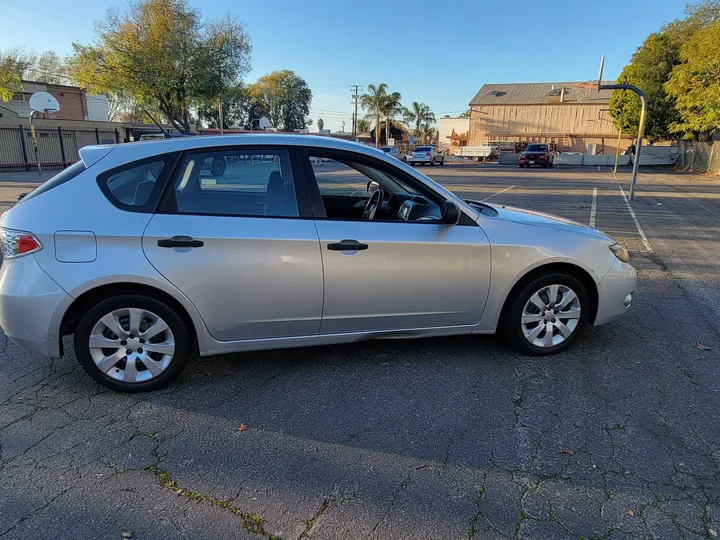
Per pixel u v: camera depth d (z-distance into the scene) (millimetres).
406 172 3623
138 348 3301
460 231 3621
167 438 2869
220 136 3408
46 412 3115
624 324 4672
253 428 2979
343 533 2184
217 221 3232
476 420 3078
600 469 2625
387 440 2871
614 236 9180
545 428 2996
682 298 5473
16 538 2129
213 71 28891
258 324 3381
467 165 42000
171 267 3139
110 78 27453
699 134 33406
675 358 3951
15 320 3090
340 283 3410
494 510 2328
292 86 76438
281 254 3283
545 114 51562
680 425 3033
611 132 49375
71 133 30078
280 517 2273
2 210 11188
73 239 3055
